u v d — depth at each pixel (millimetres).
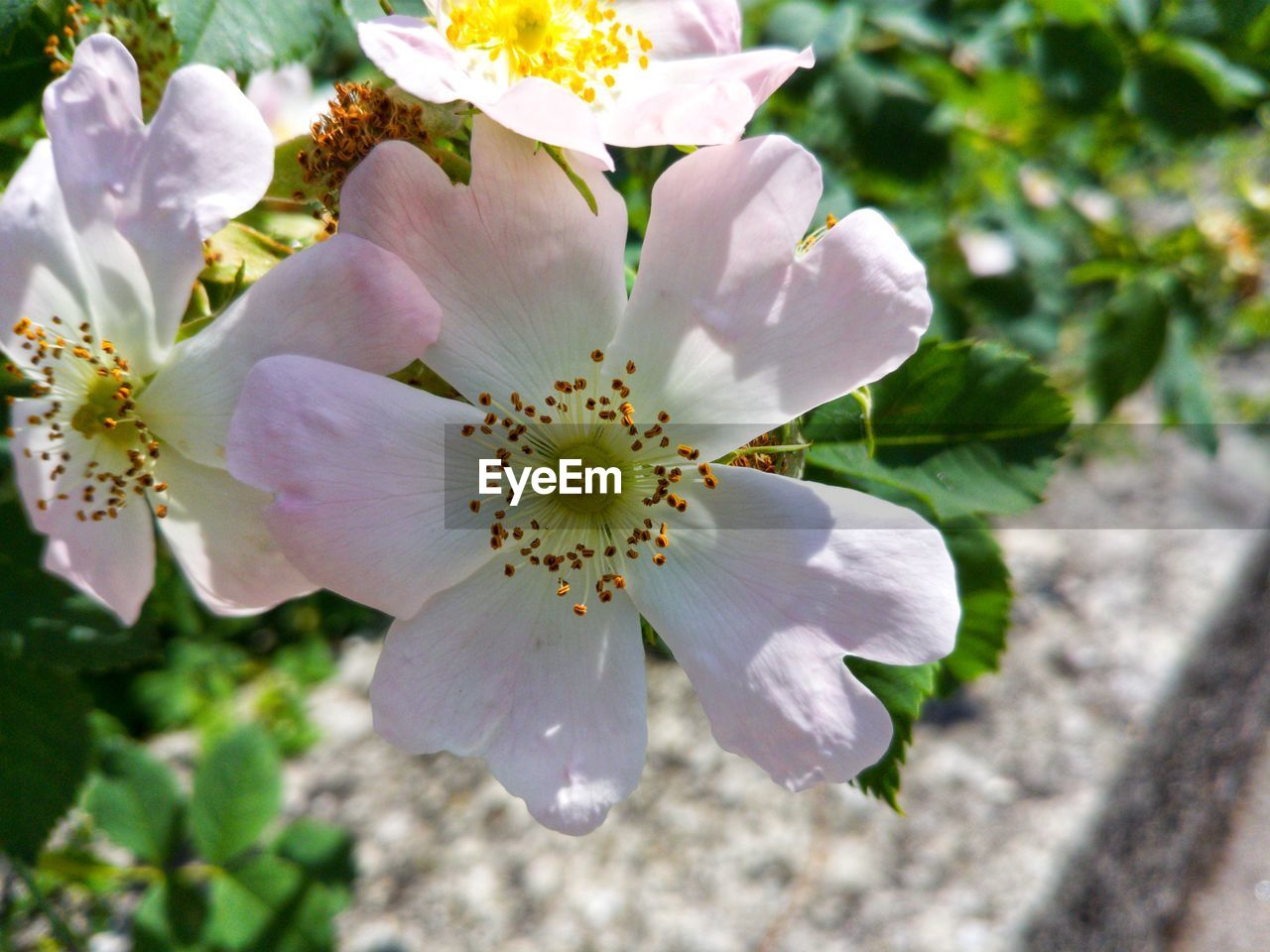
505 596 130
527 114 117
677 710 395
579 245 127
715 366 128
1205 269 289
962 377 147
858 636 127
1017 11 207
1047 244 292
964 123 270
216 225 122
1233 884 427
